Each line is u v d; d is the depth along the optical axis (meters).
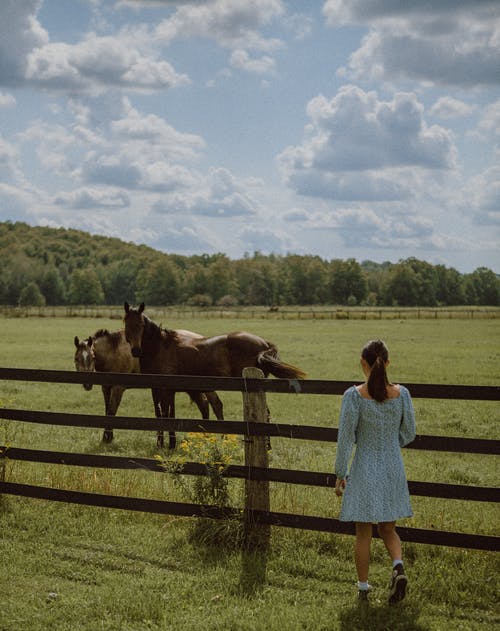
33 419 6.55
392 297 189.62
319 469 8.89
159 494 6.70
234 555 5.39
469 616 4.40
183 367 10.59
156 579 4.94
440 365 23.16
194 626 4.22
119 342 11.87
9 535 5.88
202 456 5.91
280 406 15.09
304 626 4.29
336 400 16.05
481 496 4.96
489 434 11.88
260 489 5.57
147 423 6.05
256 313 83.75
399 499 4.44
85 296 198.12
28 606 4.50
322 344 33.69
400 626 4.24
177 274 192.75
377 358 4.51
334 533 5.67
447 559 5.29
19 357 26.53
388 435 4.49
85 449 10.34
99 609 4.45
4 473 6.91
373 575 5.05
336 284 193.00
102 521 6.19
